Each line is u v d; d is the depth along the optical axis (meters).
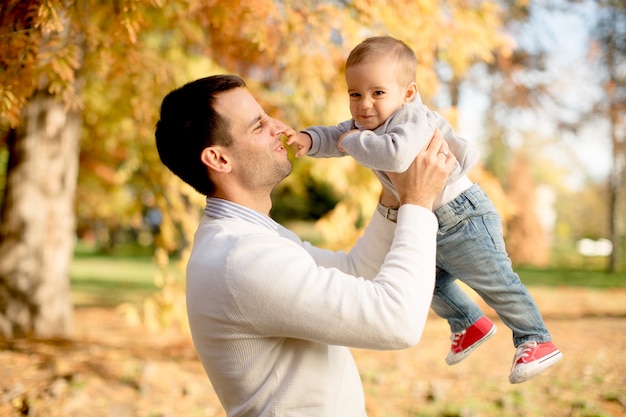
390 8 4.14
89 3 3.30
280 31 4.02
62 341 6.23
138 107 5.24
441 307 2.32
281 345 1.70
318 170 6.28
